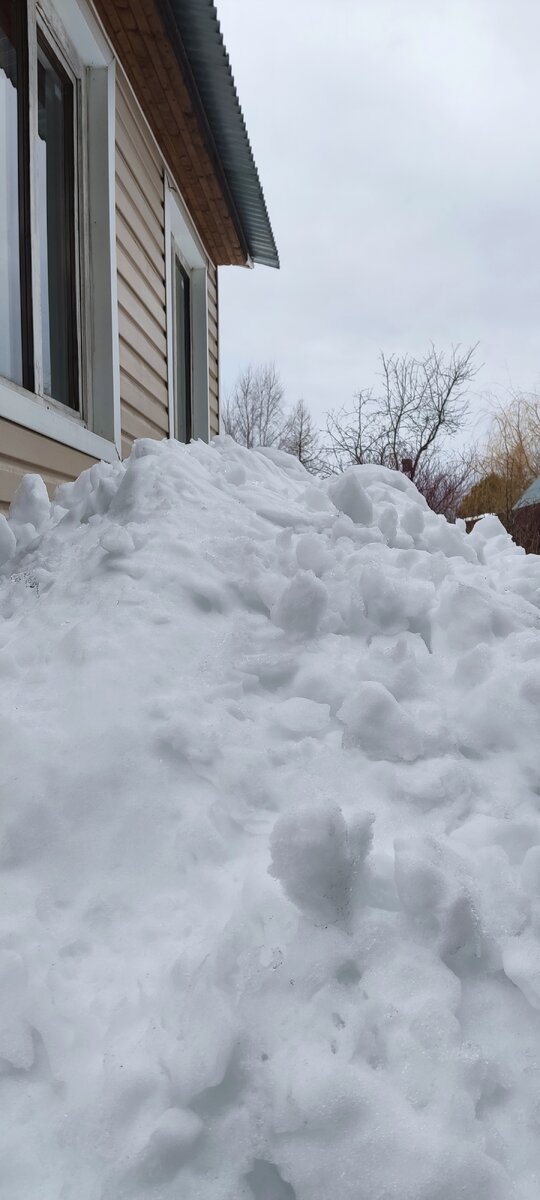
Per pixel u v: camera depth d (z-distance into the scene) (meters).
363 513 2.66
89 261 4.64
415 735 1.66
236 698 1.75
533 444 14.95
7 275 3.47
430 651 2.00
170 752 1.57
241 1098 1.07
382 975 1.22
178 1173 1.00
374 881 1.36
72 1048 1.14
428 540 2.72
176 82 5.30
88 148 4.63
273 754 1.62
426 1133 1.03
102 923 1.32
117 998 1.20
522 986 1.23
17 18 3.54
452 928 1.26
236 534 2.30
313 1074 1.07
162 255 6.36
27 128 3.61
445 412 17.45
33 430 3.52
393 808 1.55
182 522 2.30
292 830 1.31
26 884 1.37
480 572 2.49
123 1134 1.04
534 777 1.67
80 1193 0.99
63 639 1.82
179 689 1.72
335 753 1.65
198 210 7.77
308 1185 1.00
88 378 4.60
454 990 1.20
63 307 4.35
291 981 1.19
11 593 2.19
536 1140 1.07
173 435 6.63
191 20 4.83
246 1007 1.15
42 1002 1.18
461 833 1.50
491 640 1.98
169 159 6.57
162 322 6.31
